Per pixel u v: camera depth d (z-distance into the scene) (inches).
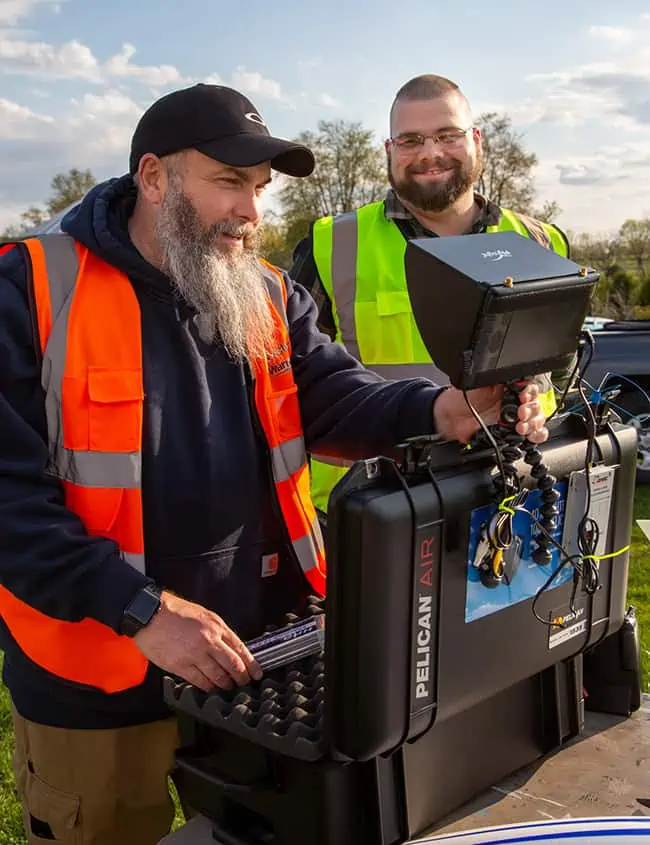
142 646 52.8
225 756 48.7
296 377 70.1
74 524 56.3
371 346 100.0
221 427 64.1
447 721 47.0
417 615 41.9
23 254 60.3
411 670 42.2
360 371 69.2
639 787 50.1
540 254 45.4
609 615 54.0
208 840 48.7
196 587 63.4
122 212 64.9
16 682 65.3
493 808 48.3
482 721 49.4
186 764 50.0
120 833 66.5
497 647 46.4
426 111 95.9
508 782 50.9
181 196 61.4
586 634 52.4
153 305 62.1
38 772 66.1
